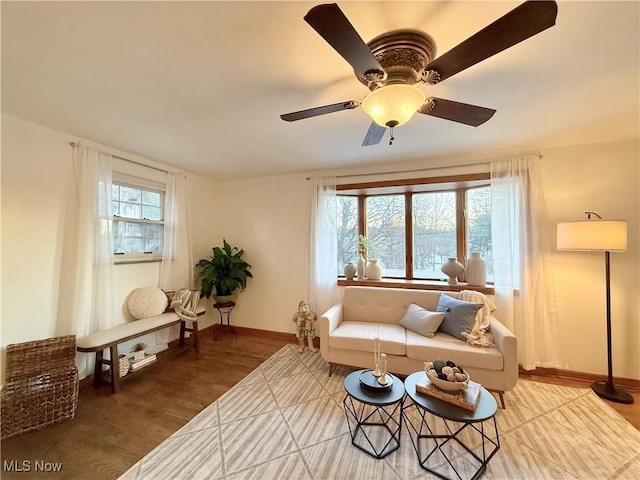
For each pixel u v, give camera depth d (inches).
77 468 62.1
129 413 82.5
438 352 90.0
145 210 123.6
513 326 108.8
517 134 95.6
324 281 138.4
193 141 100.7
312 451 67.3
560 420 78.9
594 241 87.7
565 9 43.8
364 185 136.5
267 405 86.8
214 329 162.2
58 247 91.9
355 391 67.6
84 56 54.3
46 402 77.4
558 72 60.5
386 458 65.0
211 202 161.0
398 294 119.6
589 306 103.0
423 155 118.7
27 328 84.7
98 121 84.1
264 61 56.1
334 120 84.0
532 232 107.0
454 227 136.5
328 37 37.5
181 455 66.1
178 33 48.2
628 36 49.3
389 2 42.6
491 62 56.9
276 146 106.7
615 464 63.1
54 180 90.8
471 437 72.4
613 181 100.3
